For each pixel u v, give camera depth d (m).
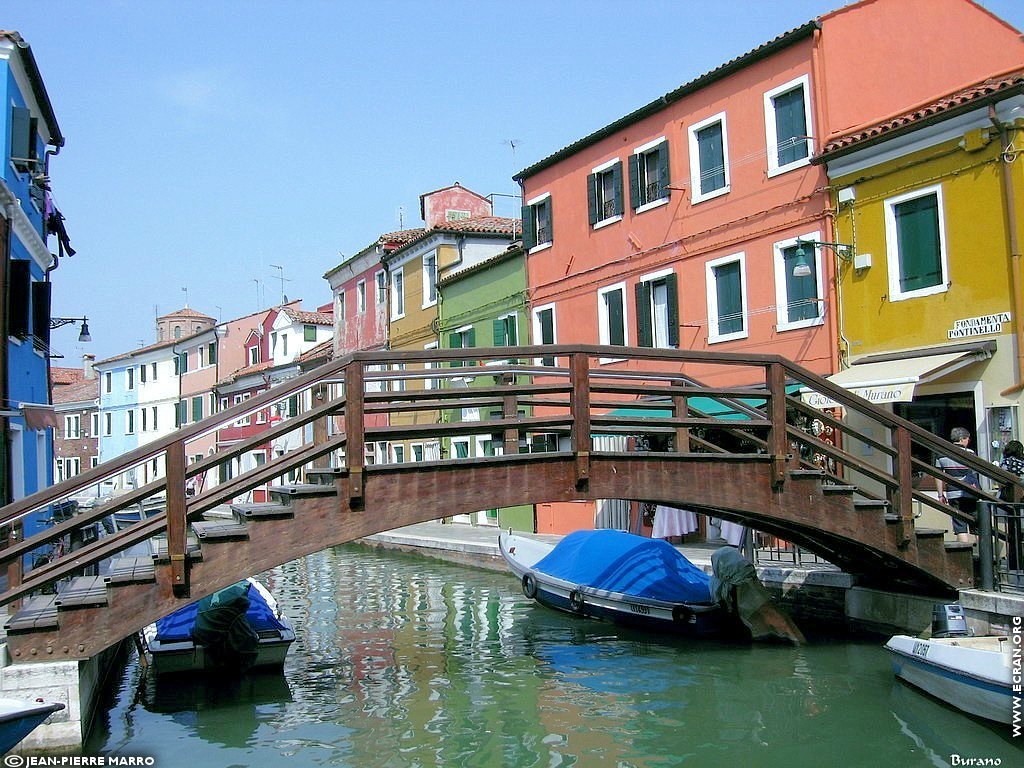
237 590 11.02
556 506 23.84
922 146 14.12
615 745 8.42
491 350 9.20
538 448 23.36
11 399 15.88
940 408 14.02
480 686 10.69
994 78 14.06
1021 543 10.39
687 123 19.17
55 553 13.80
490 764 8.01
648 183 20.55
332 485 8.51
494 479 9.10
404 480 8.74
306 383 8.45
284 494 8.70
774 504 10.28
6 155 15.89
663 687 10.25
